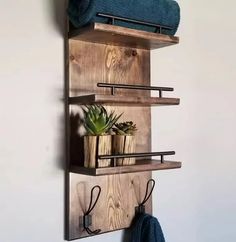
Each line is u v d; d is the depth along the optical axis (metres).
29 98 0.98
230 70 1.50
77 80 1.05
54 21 1.02
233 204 1.50
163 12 1.07
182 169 1.34
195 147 1.38
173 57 1.32
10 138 0.94
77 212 1.04
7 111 0.94
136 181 1.17
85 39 1.05
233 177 1.50
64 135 1.04
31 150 0.98
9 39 0.95
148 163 1.06
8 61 0.95
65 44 1.04
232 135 1.50
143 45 1.15
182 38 1.35
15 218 0.95
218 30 1.46
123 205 1.14
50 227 1.00
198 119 1.39
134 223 1.16
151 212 1.21
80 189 1.05
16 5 0.96
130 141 1.02
